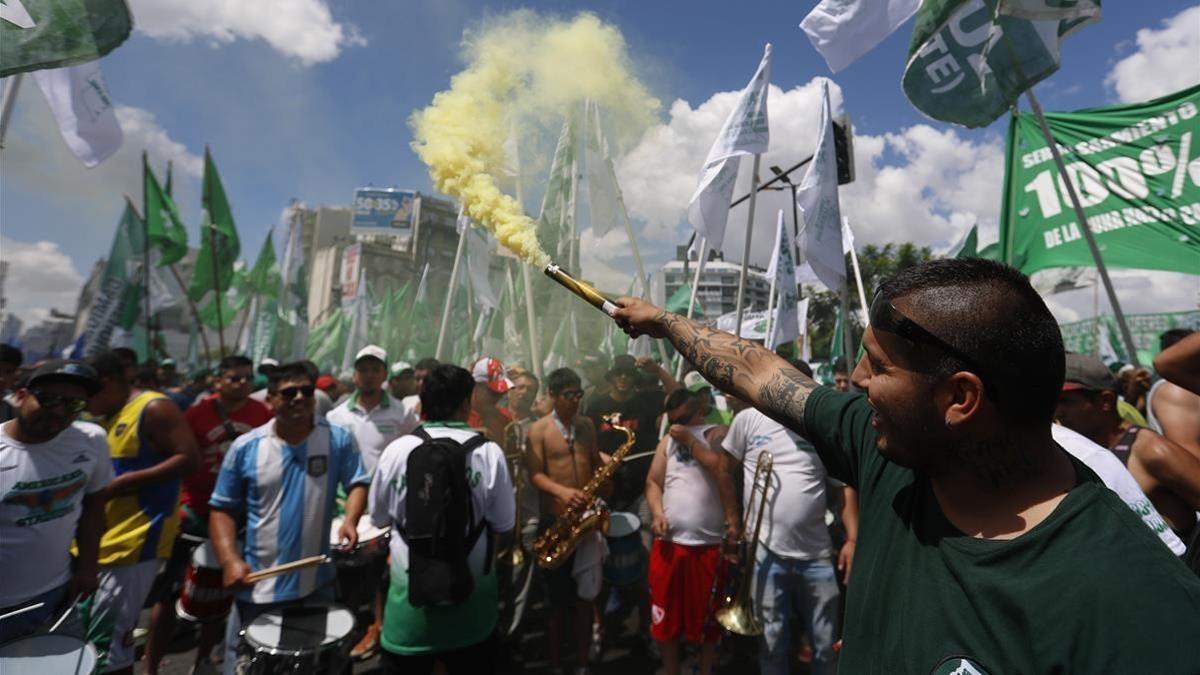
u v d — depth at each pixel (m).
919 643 0.78
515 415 4.98
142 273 9.66
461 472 2.67
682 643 4.38
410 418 4.98
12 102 3.08
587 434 3.97
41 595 2.58
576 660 3.85
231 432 4.19
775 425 3.47
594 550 3.72
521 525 3.92
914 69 3.50
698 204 4.60
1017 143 4.99
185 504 3.98
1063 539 0.71
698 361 1.43
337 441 3.20
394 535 2.79
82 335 9.14
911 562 0.86
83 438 2.75
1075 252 4.50
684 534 3.54
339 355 15.65
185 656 4.07
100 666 2.43
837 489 3.52
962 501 0.84
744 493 3.58
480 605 2.74
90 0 2.29
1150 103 4.28
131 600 3.13
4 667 2.00
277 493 2.96
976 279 0.82
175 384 9.62
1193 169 4.04
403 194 44.19
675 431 3.61
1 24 2.21
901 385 0.84
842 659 0.94
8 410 4.34
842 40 3.97
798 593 3.36
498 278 6.72
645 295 4.22
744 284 4.74
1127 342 3.71
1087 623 0.64
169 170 10.29
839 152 5.91
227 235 10.69
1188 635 0.60
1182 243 4.01
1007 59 3.36
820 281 5.27
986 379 0.77
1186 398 2.48
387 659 2.74
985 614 0.72
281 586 2.94
